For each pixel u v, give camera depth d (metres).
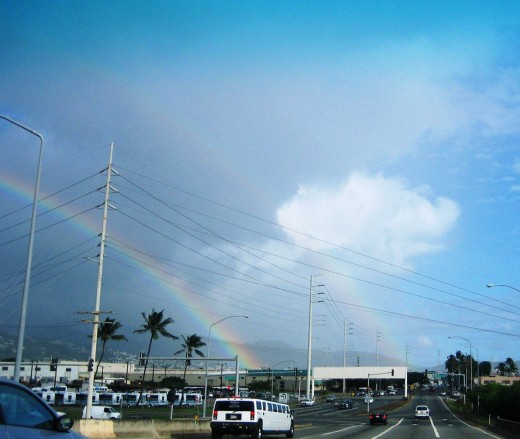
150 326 105.56
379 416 63.16
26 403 8.66
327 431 49.44
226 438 41.16
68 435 9.15
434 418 81.25
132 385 147.75
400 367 156.00
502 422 56.88
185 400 103.69
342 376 156.50
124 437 34.53
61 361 164.25
